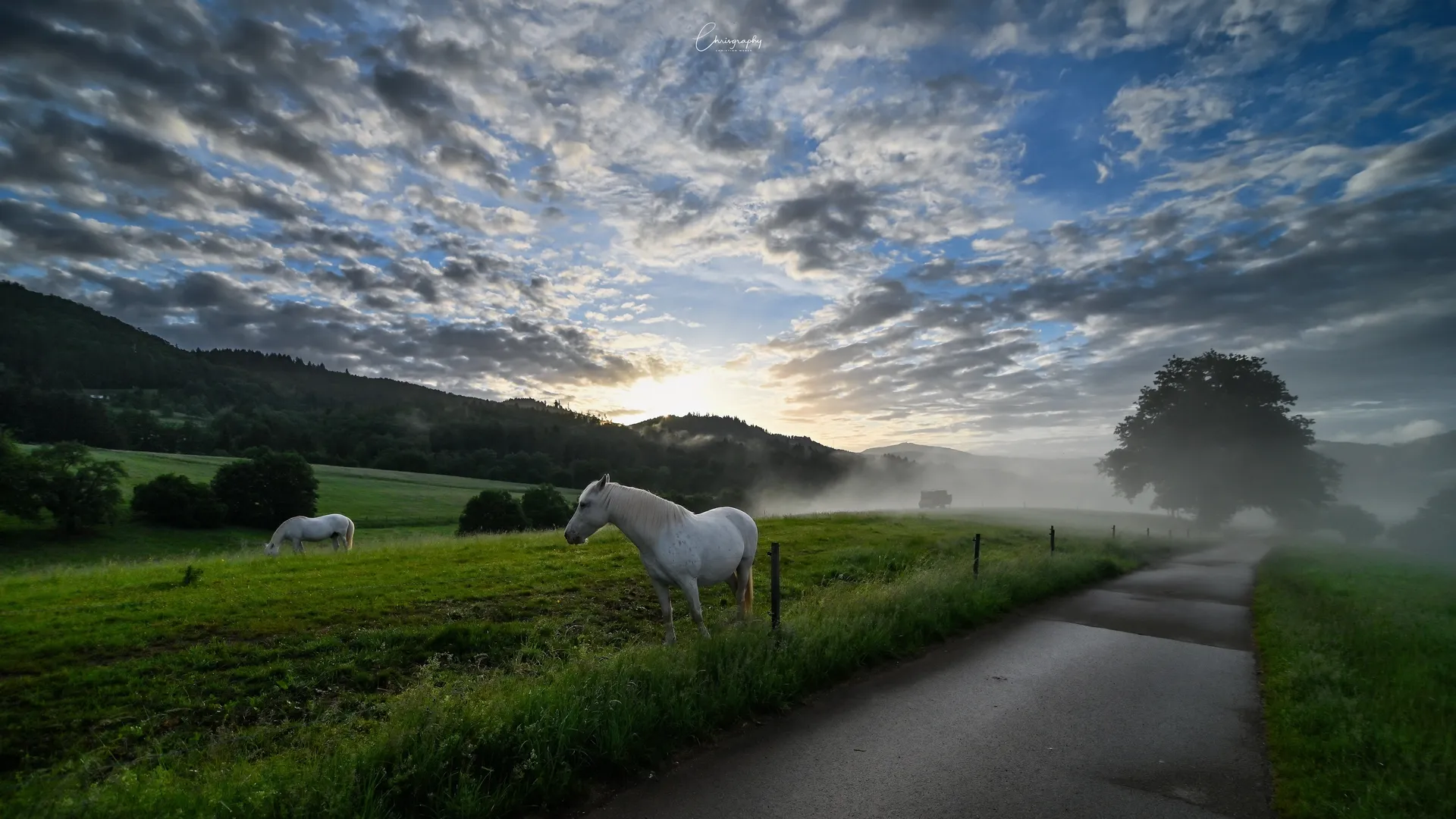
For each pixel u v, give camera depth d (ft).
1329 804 14.69
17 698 21.86
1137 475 182.60
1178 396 183.62
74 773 15.46
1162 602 47.11
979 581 41.32
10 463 149.79
